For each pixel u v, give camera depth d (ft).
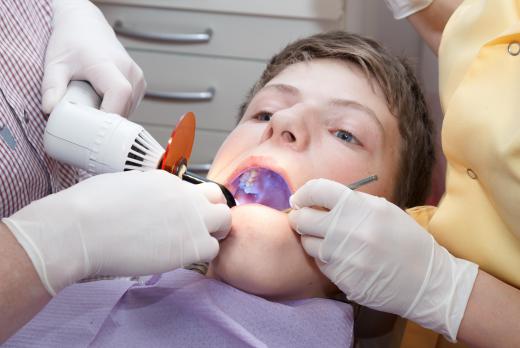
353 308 3.60
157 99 6.36
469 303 2.90
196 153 6.61
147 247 2.63
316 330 3.04
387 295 2.91
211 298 3.04
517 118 2.72
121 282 3.29
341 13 5.88
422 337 3.84
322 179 2.95
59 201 2.57
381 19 5.95
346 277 2.91
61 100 3.27
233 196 3.51
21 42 3.53
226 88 6.27
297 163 3.29
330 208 2.92
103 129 2.95
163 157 2.92
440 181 5.35
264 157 3.29
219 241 3.08
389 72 3.80
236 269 3.03
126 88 3.49
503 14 3.03
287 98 3.66
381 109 3.64
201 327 2.95
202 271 3.62
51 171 3.54
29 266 2.37
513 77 2.84
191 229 2.73
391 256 2.86
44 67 3.59
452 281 2.93
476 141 2.88
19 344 2.96
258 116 3.75
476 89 2.94
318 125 3.46
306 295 3.28
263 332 2.98
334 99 3.53
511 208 2.76
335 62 3.78
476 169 2.95
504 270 3.01
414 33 5.97
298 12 5.79
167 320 2.99
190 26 6.04
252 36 5.99
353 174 3.43
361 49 3.86
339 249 2.87
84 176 3.94
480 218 3.05
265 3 5.79
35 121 3.45
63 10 3.95
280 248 3.03
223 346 2.90
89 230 2.54
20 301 2.33
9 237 2.41
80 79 3.57
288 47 4.24
